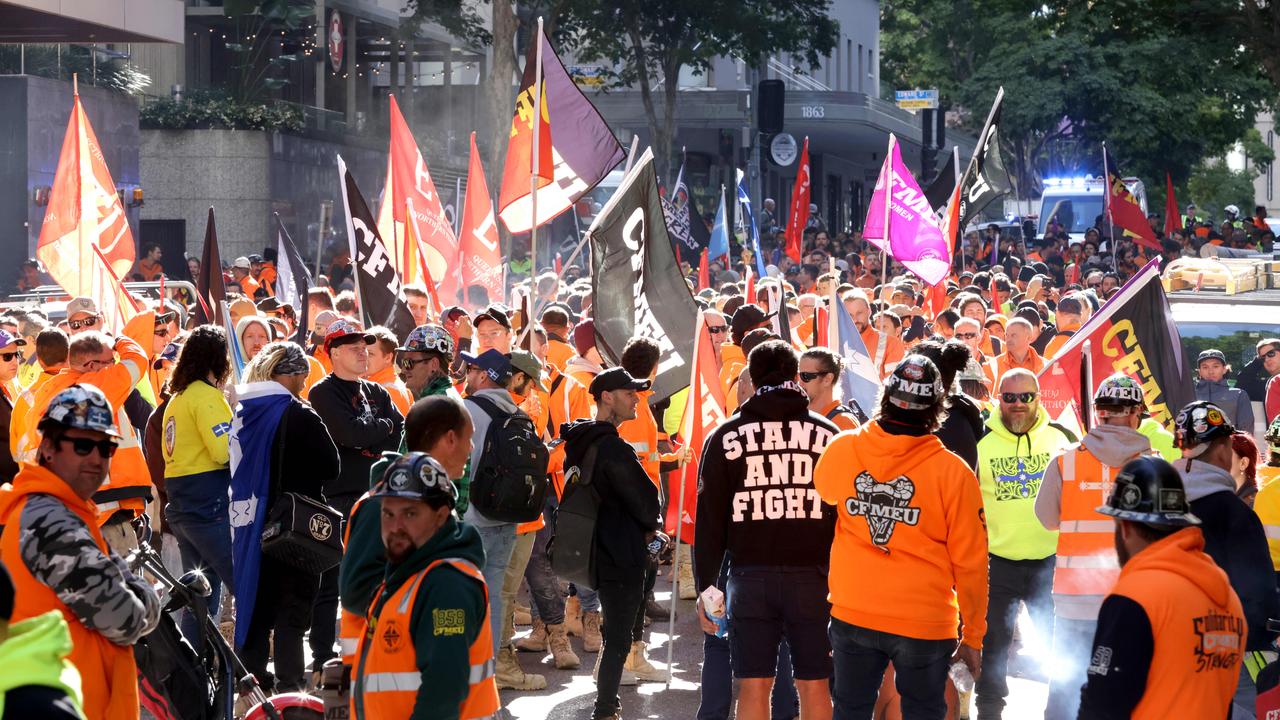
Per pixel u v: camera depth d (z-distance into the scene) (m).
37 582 7.47
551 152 16.88
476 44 68.19
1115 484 7.07
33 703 4.58
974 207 28.55
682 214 38.97
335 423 12.47
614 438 11.70
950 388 11.41
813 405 11.21
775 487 10.06
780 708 11.64
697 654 14.79
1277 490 10.78
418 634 6.88
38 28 43.44
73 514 7.58
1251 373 19.50
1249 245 59.06
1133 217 38.31
